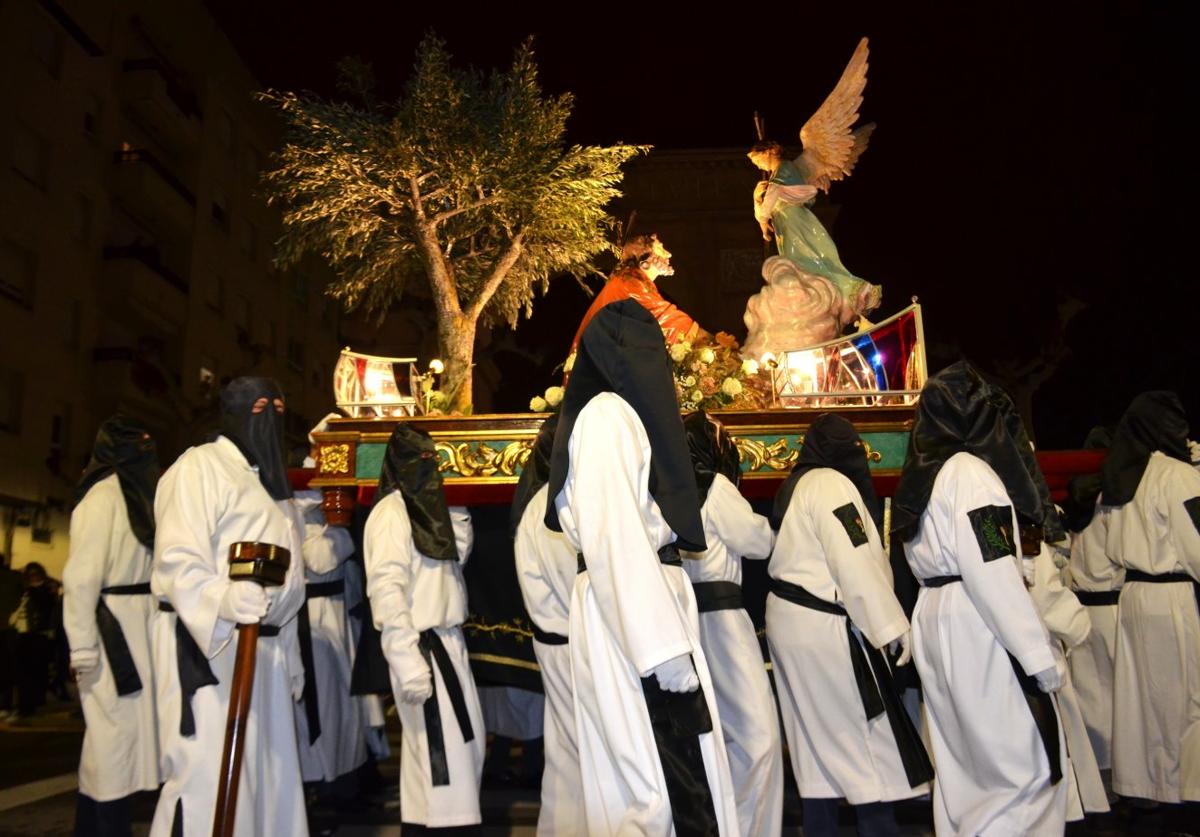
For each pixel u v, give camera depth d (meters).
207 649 3.47
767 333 6.35
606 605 2.66
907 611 4.64
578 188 6.55
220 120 24.69
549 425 4.17
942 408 3.80
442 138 6.31
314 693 4.55
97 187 20.36
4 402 17.73
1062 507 5.91
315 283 29.05
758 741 4.10
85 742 4.54
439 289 6.29
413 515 4.61
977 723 3.49
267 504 3.91
